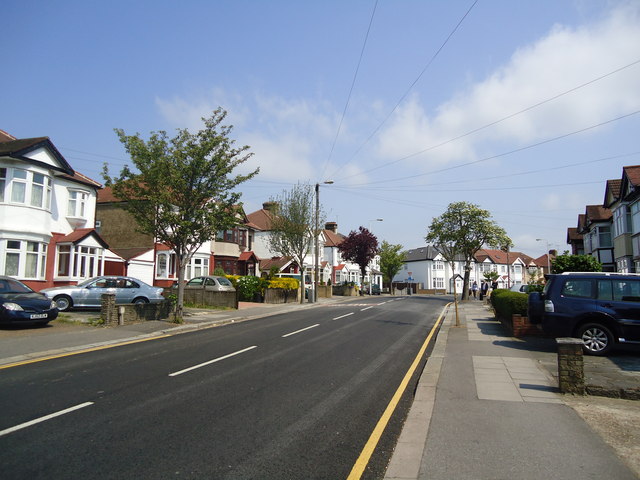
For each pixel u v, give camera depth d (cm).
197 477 450
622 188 2878
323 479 452
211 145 1627
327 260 6450
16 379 841
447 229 4350
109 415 635
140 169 1617
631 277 1101
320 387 807
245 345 1252
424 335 1531
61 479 440
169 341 1326
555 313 1123
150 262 3141
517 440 536
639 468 456
